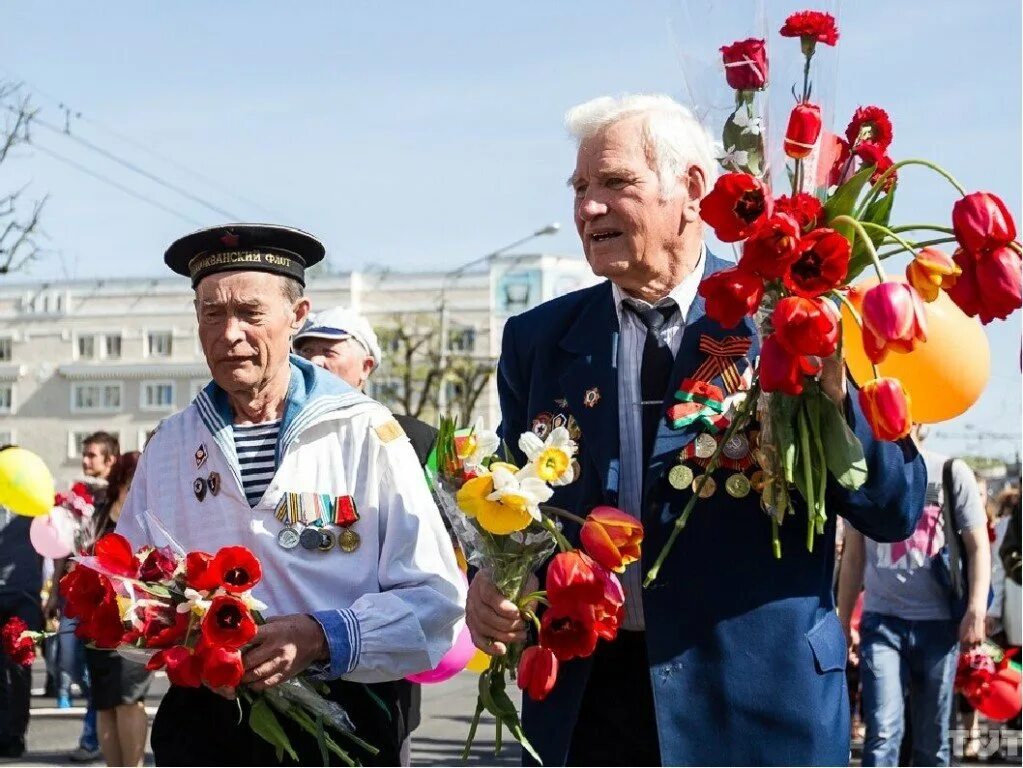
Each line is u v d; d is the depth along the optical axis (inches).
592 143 144.2
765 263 120.7
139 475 158.1
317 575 149.0
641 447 143.9
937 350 136.8
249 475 151.3
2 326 2987.2
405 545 150.8
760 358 125.3
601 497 143.3
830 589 143.3
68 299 2972.4
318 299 2655.0
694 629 138.2
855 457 129.2
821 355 120.0
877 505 135.4
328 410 151.3
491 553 136.8
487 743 399.5
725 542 138.7
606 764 144.7
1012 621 342.3
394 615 145.6
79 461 2930.6
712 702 136.8
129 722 309.3
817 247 120.9
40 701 555.5
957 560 274.1
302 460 151.3
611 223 143.0
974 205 119.0
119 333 2928.2
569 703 143.6
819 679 137.9
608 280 154.1
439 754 375.9
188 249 152.1
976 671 220.1
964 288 120.5
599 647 145.5
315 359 217.9
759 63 137.6
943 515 276.2
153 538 152.1
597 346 147.5
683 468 138.7
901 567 275.7
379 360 225.5
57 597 396.8
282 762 147.4
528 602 137.6
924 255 120.0
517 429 154.3
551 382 150.1
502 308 2549.2
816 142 131.6
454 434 136.7
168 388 2901.1
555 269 2546.8
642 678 143.9
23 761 394.9
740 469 138.8
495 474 130.2
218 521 150.8
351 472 152.0
